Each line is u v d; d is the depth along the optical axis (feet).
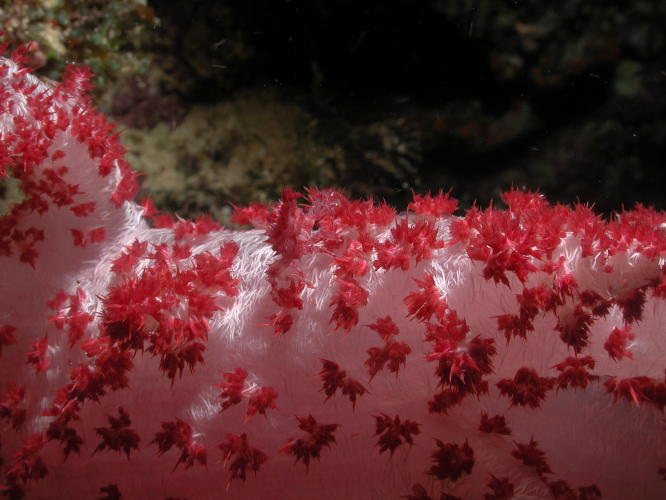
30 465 0.34
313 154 0.65
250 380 0.32
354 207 0.32
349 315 0.31
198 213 0.61
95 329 0.33
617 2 0.61
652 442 0.31
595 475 0.32
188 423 0.33
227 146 0.63
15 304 0.35
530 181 0.70
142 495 0.34
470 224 0.31
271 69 0.67
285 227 0.31
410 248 0.30
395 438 0.32
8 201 0.46
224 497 0.33
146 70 0.60
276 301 0.31
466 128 0.68
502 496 0.31
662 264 0.29
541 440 0.32
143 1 0.56
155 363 0.33
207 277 0.31
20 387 0.34
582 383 0.30
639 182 0.69
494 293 0.30
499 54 0.64
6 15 0.49
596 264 0.30
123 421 0.33
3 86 0.34
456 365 0.29
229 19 0.63
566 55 0.63
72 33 0.53
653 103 0.65
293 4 0.62
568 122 0.68
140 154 0.60
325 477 0.32
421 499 0.32
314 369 0.31
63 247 0.35
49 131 0.34
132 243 0.34
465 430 0.32
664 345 0.30
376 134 0.66
